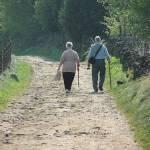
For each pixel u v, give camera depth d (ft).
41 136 85.40
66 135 85.87
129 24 189.37
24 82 177.47
